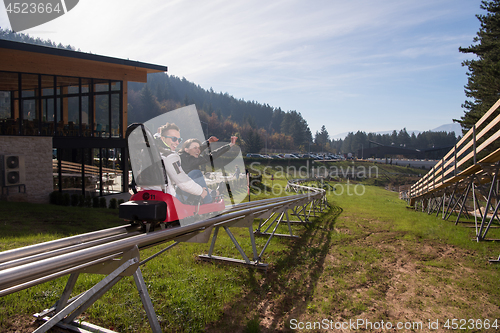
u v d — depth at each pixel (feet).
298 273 17.22
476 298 14.56
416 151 389.80
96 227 26.48
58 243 8.13
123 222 29.84
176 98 617.21
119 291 13.25
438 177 44.27
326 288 15.28
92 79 52.70
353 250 22.53
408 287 15.85
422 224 34.91
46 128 47.24
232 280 15.39
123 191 57.57
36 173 43.29
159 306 12.13
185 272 15.96
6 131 43.96
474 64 65.05
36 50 42.16
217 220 12.44
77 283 13.47
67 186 49.60
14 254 7.16
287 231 28.86
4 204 35.32
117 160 56.80
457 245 25.20
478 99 73.20
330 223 34.47
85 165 51.47
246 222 17.31
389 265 19.48
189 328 10.62
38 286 12.94
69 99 50.03
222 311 12.26
